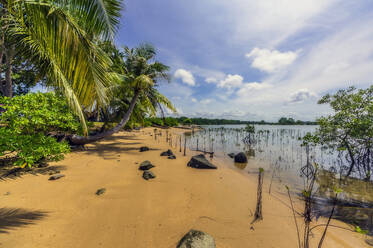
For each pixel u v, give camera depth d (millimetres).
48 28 3482
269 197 4652
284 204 4258
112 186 4719
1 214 2941
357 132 7352
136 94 11484
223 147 15062
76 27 3641
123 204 3740
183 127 46688
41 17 3408
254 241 2729
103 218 3146
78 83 4082
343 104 7977
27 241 2357
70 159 7398
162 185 5062
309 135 7699
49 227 2738
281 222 3371
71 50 3711
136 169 6586
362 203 4449
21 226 2676
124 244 2482
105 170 6164
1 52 9078
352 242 2832
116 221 3076
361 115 7418
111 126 17188
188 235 2531
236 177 6418
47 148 5051
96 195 4074
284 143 18312
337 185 5918
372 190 5430
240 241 2705
